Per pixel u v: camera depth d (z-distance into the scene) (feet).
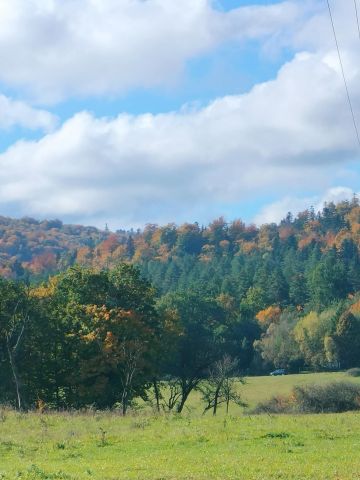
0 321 184.24
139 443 88.74
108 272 213.46
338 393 160.45
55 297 198.70
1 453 83.41
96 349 190.80
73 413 134.72
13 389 186.80
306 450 80.02
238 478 59.41
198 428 101.65
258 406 177.06
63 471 65.67
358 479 58.65
